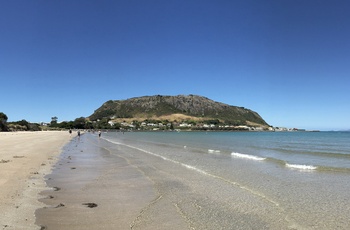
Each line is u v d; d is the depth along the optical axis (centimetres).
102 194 1224
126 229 789
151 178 1641
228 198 1174
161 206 1042
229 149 4059
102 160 2584
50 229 767
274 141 6706
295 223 873
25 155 2653
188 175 1753
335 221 895
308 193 1268
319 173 1823
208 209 1011
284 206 1058
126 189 1337
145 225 829
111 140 7406
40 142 5016
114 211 965
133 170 1961
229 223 863
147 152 3506
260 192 1288
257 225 849
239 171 1912
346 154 3175
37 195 1142
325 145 4966
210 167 2112
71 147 4306
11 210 916
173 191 1303
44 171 1795
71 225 806
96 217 891
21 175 1580
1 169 1756
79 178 1606
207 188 1370
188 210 995
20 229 753
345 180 1579
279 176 1712
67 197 1148
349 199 1165
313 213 974
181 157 2869
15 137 6419
